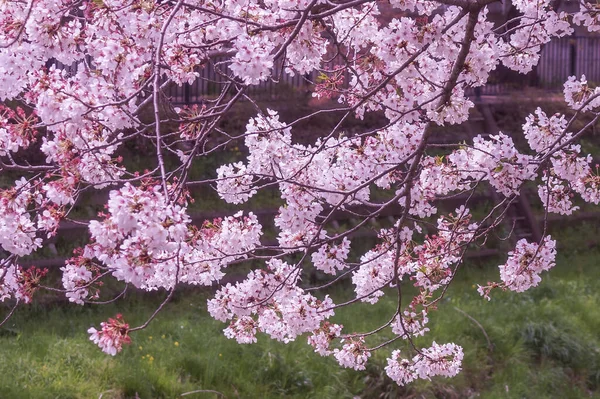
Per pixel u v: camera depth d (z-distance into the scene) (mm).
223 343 8344
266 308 4590
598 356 9328
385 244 4711
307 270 10367
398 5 4043
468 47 3793
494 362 8914
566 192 4703
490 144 4078
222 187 4426
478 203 12852
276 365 8008
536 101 14148
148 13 3504
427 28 3760
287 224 4078
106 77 3502
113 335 3010
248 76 3369
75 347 7820
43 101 3133
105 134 3732
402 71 4020
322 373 8102
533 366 9070
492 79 15555
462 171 4184
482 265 11742
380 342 8570
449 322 9234
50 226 3371
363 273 4777
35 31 3471
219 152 11586
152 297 9477
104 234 2562
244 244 4289
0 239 3283
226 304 4605
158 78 2904
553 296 10758
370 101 4348
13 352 7594
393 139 4246
